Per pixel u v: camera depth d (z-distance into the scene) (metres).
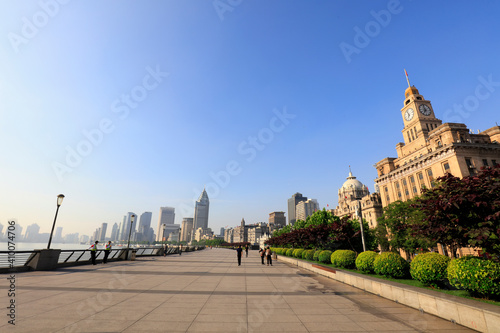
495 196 7.44
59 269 15.85
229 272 17.42
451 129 65.38
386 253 11.88
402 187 81.38
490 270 6.75
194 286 11.32
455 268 7.55
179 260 28.55
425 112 87.56
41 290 9.39
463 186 7.98
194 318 6.61
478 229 7.27
